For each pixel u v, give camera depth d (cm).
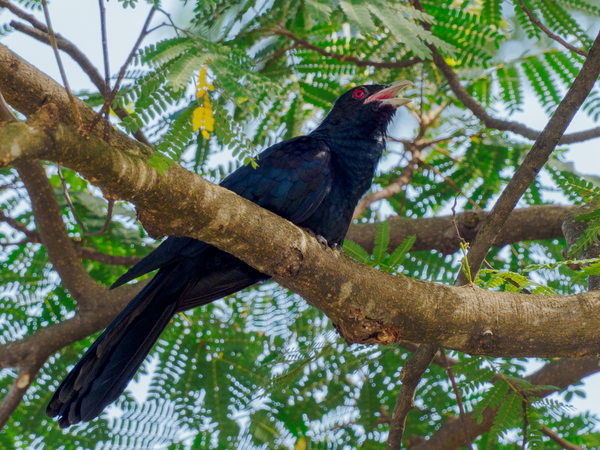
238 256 627
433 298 673
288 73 1104
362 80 1205
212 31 864
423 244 1202
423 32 668
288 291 1116
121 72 450
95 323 1080
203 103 445
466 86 1229
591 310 677
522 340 676
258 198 788
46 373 1143
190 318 1127
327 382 1089
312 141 827
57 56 448
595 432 1083
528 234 1177
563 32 1019
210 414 1062
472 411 1088
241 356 1122
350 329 676
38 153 450
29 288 1183
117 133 532
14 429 1104
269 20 1038
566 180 758
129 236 1188
